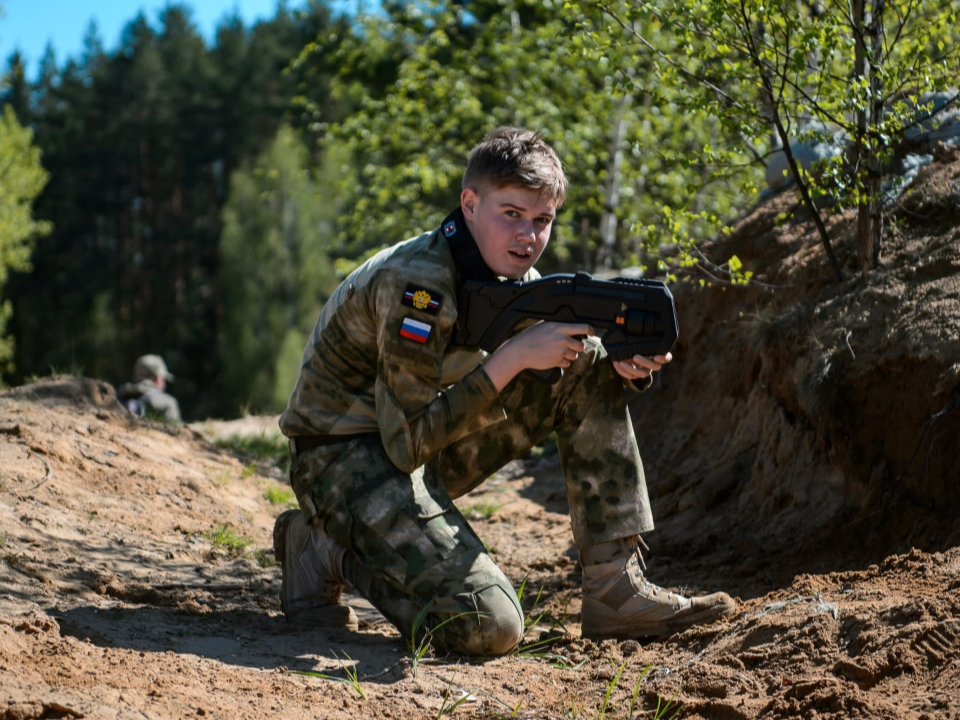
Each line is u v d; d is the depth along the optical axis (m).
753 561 3.91
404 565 2.96
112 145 49.69
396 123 15.95
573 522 3.21
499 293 2.96
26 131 26.17
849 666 2.42
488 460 3.29
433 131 15.64
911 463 3.64
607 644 3.11
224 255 40.12
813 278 4.96
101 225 49.66
